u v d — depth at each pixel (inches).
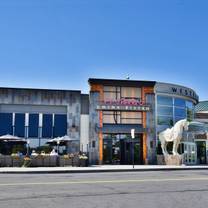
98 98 1482.5
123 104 1492.4
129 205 382.6
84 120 1498.5
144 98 1525.6
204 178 729.0
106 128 1477.6
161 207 370.6
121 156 1488.7
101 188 538.3
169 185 585.6
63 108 1502.2
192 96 1683.1
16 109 1467.8
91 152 1455.5
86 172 984.3
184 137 1549.0
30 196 447.5
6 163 1167.6
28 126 1470.2
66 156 1227.2
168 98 1582.2
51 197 439.8
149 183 617.6
